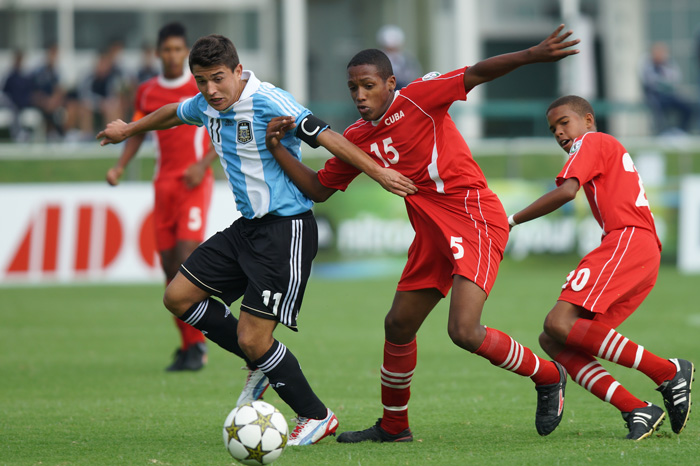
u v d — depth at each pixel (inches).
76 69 2955.2
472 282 663.1
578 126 741.3
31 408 844.0
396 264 2066.9
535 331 1328.7
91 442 693.3
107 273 1889.8
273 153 683.4
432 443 684.1
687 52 3385.8
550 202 685.9
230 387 962.1
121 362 1128.8
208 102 689.0
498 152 2213.3
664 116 2593.5
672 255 2121.1
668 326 1369.3
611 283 683.4
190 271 708.7
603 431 717.3
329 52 3203.7
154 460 630.5
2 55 2903.5
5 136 2485.2
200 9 3088.1
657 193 2114.9
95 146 2149.4
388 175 671.8
